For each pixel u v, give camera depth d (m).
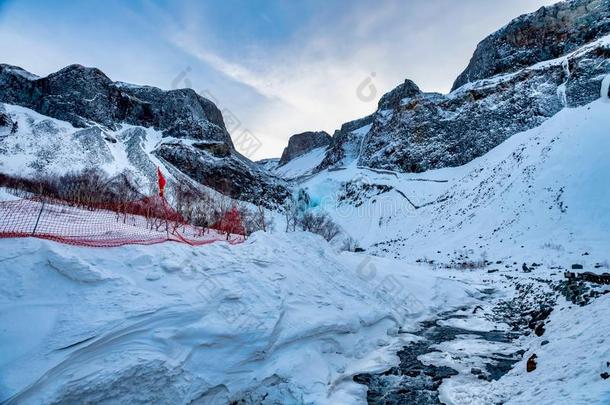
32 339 5.42
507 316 13.75
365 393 7.57
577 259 19.86
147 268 7.49
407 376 8.41
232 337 6.96
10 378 4.86
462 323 12.94
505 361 9.27
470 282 19.48
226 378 6.71
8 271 6.16
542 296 14.11
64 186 30.23
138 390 5.69
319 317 8.66
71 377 5.23
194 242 10.43
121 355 5.81
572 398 5.21
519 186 32.50
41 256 6.59
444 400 7.25
